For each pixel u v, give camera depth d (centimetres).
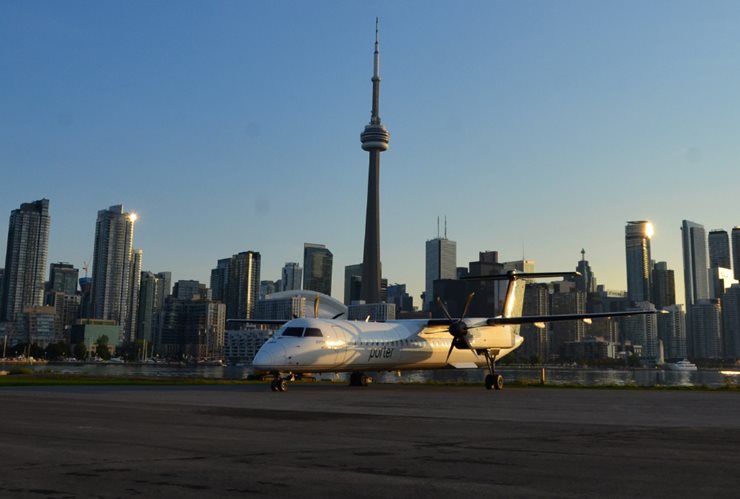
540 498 820
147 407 2169
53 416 1819
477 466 1045
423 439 1377
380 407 2297
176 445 1255
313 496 828
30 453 1146
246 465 1038
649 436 1449
